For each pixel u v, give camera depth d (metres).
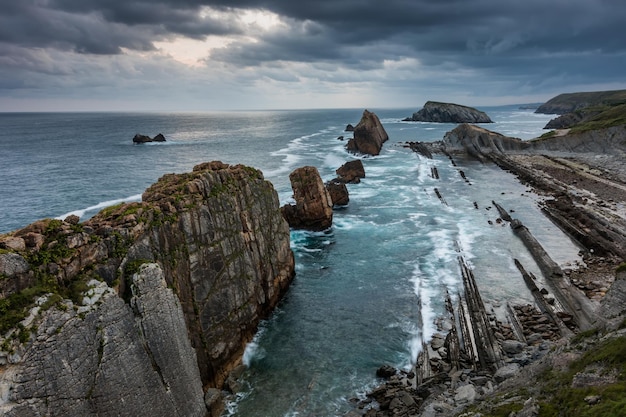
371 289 39.31
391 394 24.83
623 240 46.69
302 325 33.34
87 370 16.56
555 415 15.47
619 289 27.09
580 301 34.44
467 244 50.28
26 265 16.41
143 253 21.44
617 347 17.70
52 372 15.41
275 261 36.84
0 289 15.34
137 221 22.05
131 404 17.98
